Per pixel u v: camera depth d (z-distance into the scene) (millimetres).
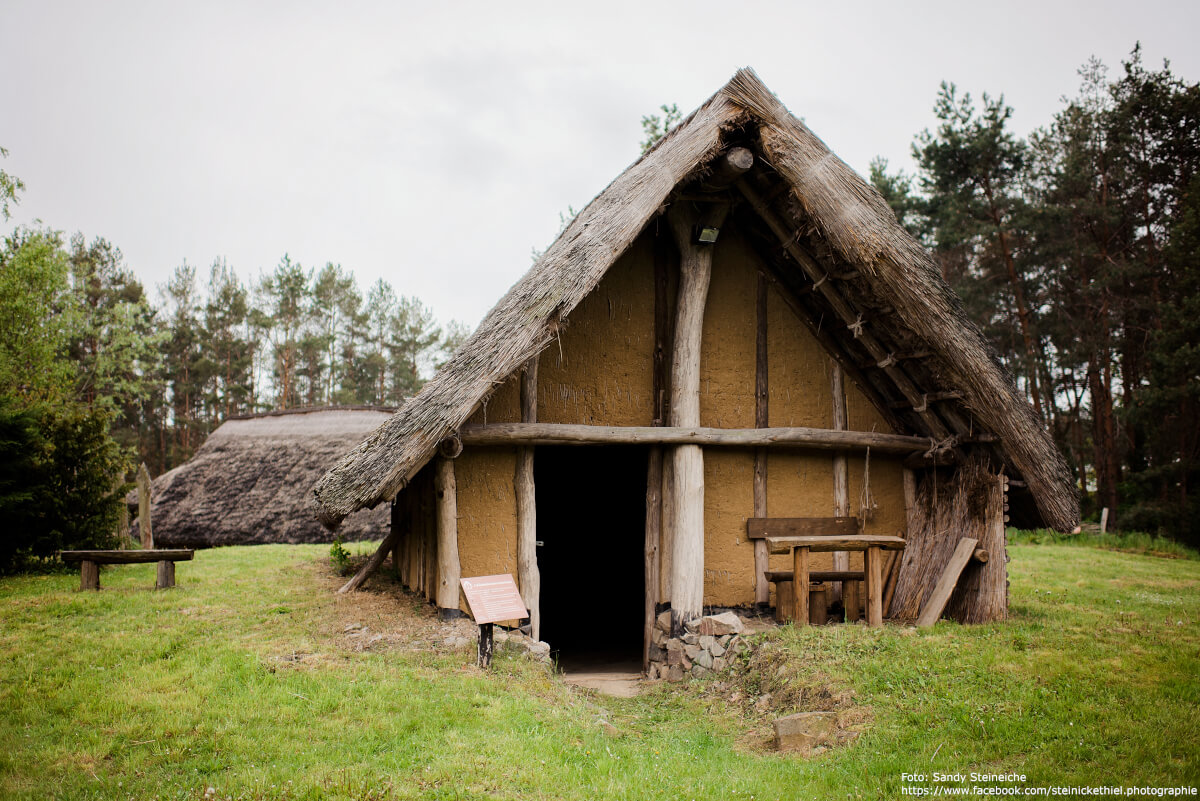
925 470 9664
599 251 7531
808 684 6609
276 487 18766
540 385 8641
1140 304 23641
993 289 26250
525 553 8258
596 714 6707
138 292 37094
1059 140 25469
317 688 6273
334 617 8406
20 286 21000
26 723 5691
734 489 9094
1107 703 5863
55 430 13055
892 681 6430
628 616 13703
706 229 8602
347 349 40656
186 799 4527
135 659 6996
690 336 8719
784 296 9492
